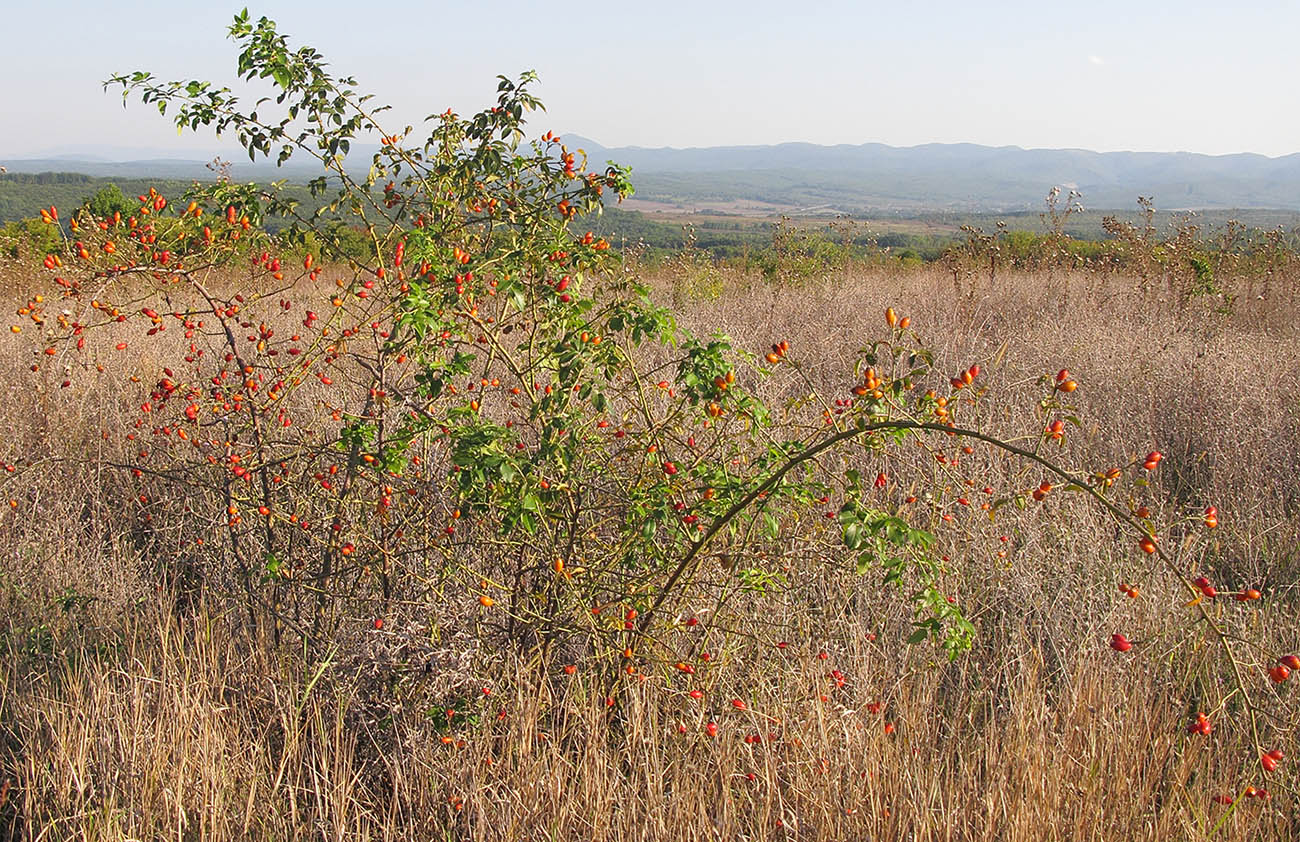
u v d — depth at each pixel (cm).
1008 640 370
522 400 457
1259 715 311
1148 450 546
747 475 363
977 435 235
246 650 355
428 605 316
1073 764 288
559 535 338
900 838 266
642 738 295
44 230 929
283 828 277
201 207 367
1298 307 973
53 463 490
